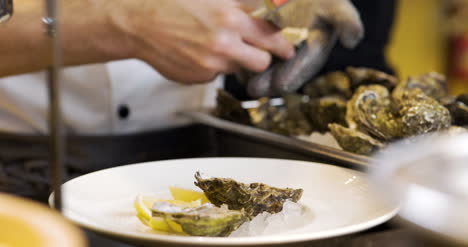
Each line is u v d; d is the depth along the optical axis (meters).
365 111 0.88
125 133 1.24
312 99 1.06
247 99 1.31
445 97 0.94
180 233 0.62
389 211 0.62
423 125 0.81
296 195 0.67
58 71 0.54
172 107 1.33
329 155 0.79
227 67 1.00
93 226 0.58
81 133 1.29
